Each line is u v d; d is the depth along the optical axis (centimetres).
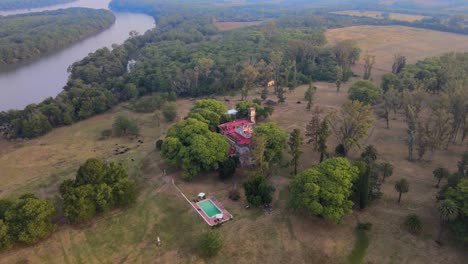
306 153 13138
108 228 9288
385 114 15400
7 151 14662
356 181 9419
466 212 7762
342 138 13025
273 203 10094
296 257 8150
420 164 12025
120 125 15762
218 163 11431
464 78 17262
